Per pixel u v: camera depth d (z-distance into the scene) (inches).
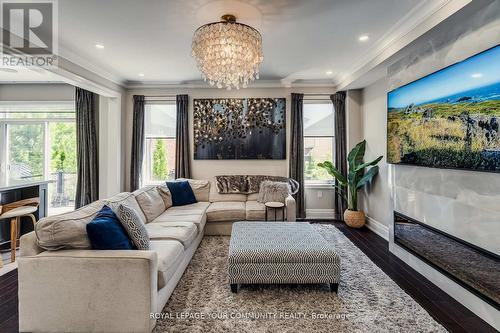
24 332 72.1
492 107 76.9
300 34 120.0
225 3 94.6
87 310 71.2
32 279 71.2
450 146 93.1
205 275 108.8
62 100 208.5
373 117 175.9
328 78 194.7
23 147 229.9
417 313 84.4
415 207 116.8
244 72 111.7
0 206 121.8
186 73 178.1
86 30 115.2
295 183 189.2
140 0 92.0
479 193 83.9
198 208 161.8
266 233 115.7
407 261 122.6
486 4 79.8
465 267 89.2
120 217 85.1
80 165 196.9
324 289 98.7
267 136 203.5
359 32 117.7
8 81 202.7
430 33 99.1
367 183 183.3
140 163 202.7
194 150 204.1
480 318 82.5
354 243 150.9
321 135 210.7
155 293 74.3
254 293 95.7
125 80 195.5
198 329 76.1
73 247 76.2
